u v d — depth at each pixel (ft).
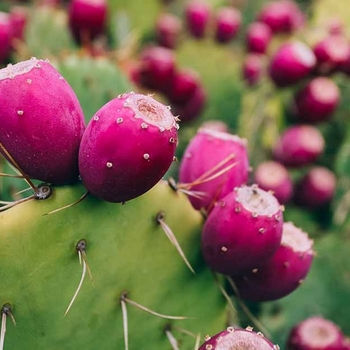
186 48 3.40
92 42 2.78
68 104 1.33
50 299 1.40
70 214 1.38
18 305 1.37
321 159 3.15
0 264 1.34
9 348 1.39
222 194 1.63
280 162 2.89
